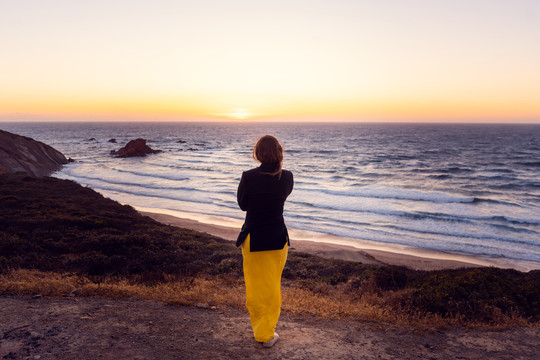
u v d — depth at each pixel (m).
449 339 4.23
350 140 148.38
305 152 95.00
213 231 23.17
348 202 32.56
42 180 29.59
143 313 4.50
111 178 47.72
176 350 3.43
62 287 5.47
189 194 37.03
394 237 22.27
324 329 4.39
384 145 121.31
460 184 43.75
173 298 5.28
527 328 4.85
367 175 52.09
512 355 3.82
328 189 39.19
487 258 18.52
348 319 4.91
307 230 24.03
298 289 8.49
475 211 28.86
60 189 27.36
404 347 3.90
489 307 5.51
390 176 51.00
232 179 47.22
